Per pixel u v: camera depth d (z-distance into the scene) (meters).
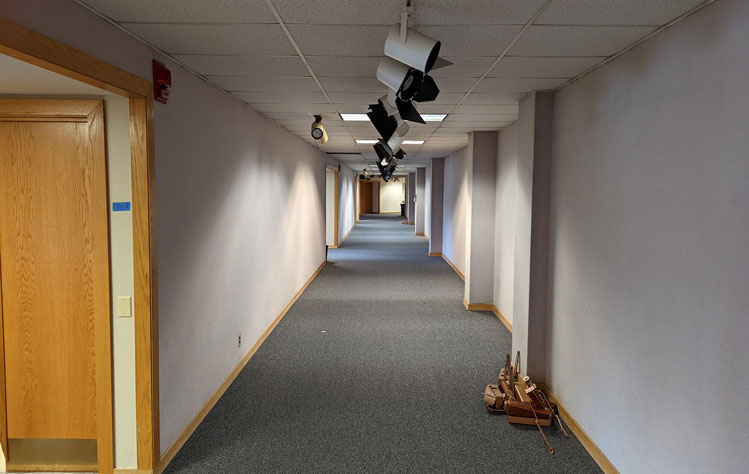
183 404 2.76
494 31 2.07
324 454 2.68
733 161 1.61
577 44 2.24
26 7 1.45
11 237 2.39
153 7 1.79
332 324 5.23
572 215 3.00
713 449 1.71
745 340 1.56
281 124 5.04
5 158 2.35
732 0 1.61
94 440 2.49
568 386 3.06
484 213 5.82
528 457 2.67
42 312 2.42
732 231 1.61
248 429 2.95
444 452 2.71
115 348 2.38
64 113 2.26
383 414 3.16
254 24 1.99
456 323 5.32
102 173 2.28
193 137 2.84
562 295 3.17
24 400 2.47
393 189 26.88
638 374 2.21
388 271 8.53
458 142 6.70
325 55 2.45
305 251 7.00
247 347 4.07
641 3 1.73
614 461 2.44
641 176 2.20
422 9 1.82
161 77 2.34
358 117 4.50
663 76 2.02
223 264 3.41
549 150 3.37
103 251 2.31
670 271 1.97
